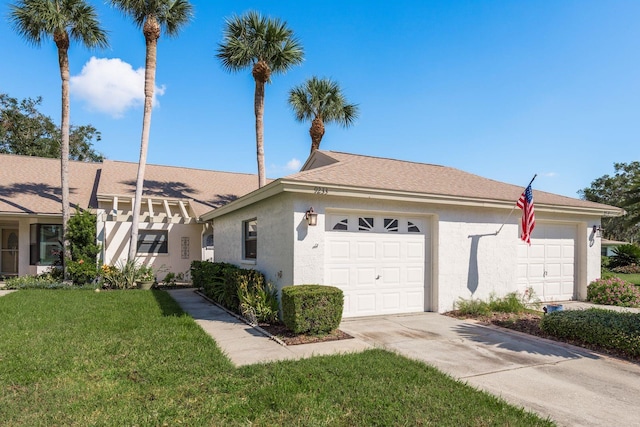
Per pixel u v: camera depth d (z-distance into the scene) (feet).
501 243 33.78
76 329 23.41
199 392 14.10
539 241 37.65
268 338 22.22
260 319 25.99
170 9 47.78
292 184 24.56
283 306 23.48
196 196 60.59
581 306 35.45
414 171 37.88
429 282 31.07
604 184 152.56
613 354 19.45
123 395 13.78
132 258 46.93
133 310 30.07
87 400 13.35
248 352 19.33
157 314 28.55
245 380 15.24
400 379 15.30
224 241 43.75
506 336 23.08
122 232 52.06
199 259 55.52
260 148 54.19
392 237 29.76
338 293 23.20
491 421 11.93
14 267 55.98
